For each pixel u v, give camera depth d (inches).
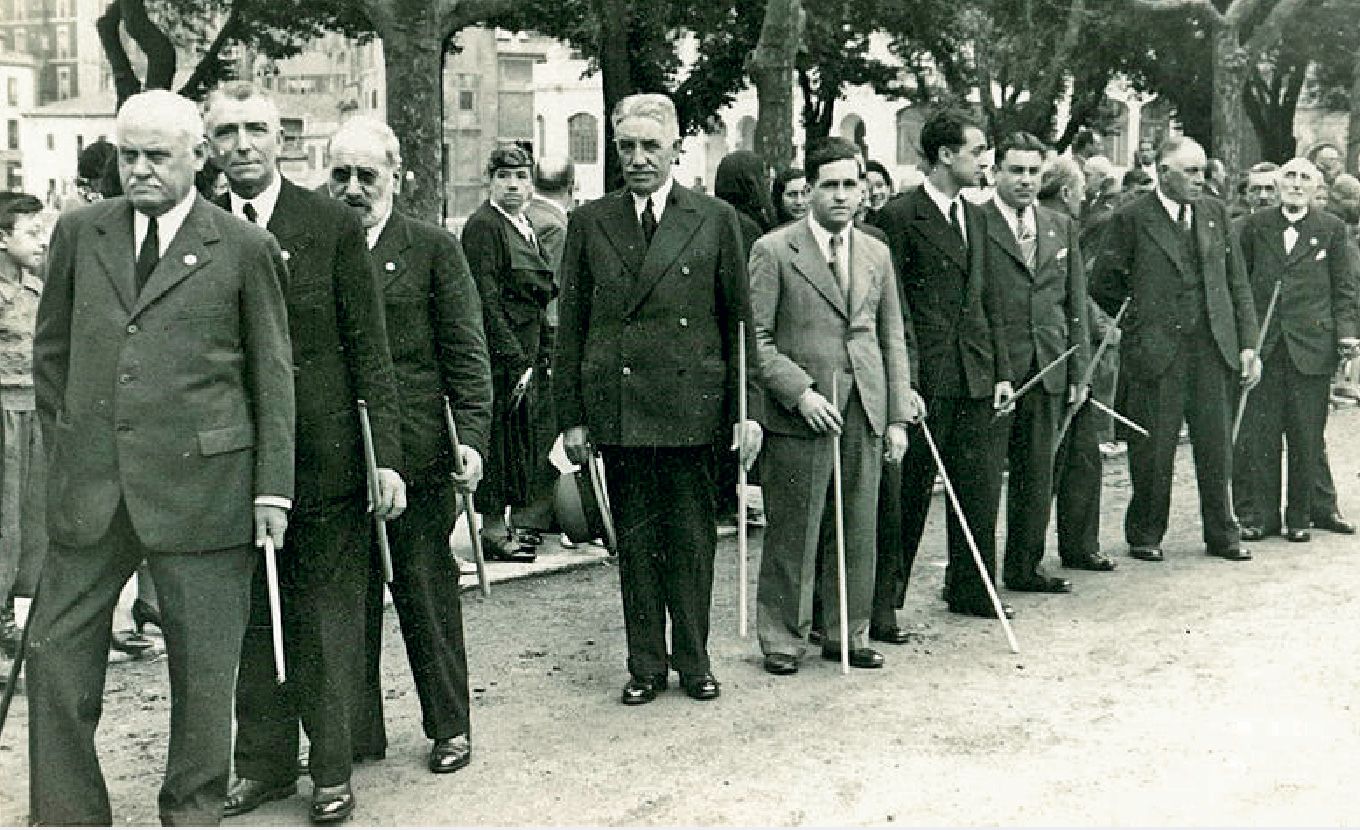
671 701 225.6
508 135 1625.2
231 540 162.1
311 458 174.6
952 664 245.4
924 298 270.4
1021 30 810.2
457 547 331.6
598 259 219.5
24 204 249.9
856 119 1571.1
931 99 987.3
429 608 193.3
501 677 238.8
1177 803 181.2
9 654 242.8
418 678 195.0
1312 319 342.0
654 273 216.2
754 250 245.3
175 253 160.2
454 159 1430.9
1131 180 486.0
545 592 296.2
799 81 1049.5
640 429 216.8
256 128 173.8
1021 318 284.2
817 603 257.4
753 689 231.8
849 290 241.8
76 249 162.1
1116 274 322.7
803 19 444.1
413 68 418.0
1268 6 1010.7
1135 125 1512.1
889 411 247.4
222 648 163.0
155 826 174.9
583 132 1818.4
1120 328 324.5
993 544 277.0
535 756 201.0
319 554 176.6
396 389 181.2
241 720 183.0
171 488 158.9
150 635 257.1
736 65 932.6
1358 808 179.3
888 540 257.6
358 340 177.0
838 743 205.3
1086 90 1056.2
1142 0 716.0
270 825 177.5
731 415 222.7
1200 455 325.7
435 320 194.2
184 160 159.3
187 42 800.3
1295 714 216.1
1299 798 182.5
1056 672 239.8
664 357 216.8
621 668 243.9
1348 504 389.4
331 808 176.2
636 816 178.5
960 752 201.0
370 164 189.8
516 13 873.5
